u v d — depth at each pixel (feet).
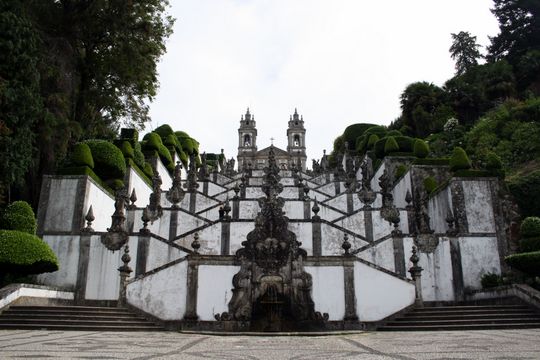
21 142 53.83
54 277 54.60
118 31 74.13
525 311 43.91
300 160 244.42
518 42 143.33
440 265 57.93
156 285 44.83
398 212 69.56
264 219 46.09
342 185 108.99
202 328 42.68
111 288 54.03
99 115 83.76
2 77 53.57
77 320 40.22
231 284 44.68
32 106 54.65
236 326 42.63
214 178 132.16
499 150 92.48
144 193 83.76
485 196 62.80
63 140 62.69
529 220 55.16
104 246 55.42
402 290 45.62
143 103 85.40
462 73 157.69
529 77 131.03
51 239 56.75
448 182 65.21
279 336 35.76
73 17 70.13
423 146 84.33
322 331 42.24
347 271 45.50
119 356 20.43
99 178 67.26
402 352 22.56
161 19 80.84
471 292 56.65
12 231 46.37
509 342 26.66
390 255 57.62
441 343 26.89
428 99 143.33
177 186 83.41
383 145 104.47
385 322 43.47
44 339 28.48
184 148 137.90
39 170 62.69
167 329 42.34
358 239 61.41
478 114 134.00
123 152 77.87
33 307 42.24
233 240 61.82
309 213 74.69
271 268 44.50
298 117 259.19
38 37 58.70
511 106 109.19
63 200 58.59
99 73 76.48
